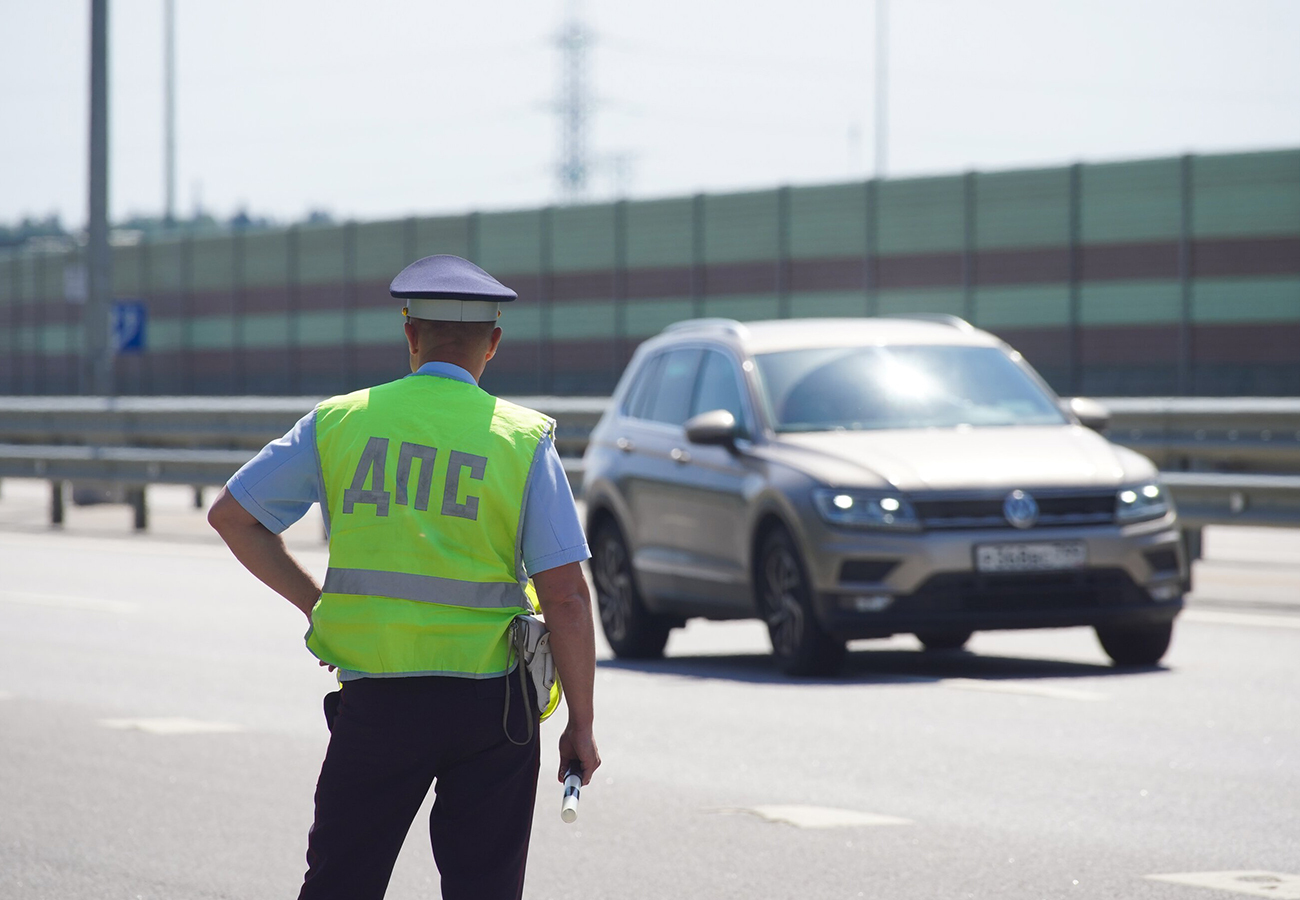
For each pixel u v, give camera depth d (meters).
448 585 10.07
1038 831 18.11
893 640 34.28
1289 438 38.22
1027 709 25.05
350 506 10.19
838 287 121.94
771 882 16.42
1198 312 107.12
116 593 43.12
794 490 28.06
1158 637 28.59
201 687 28.97
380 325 144.75
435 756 10.08
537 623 10.19
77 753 23.39
